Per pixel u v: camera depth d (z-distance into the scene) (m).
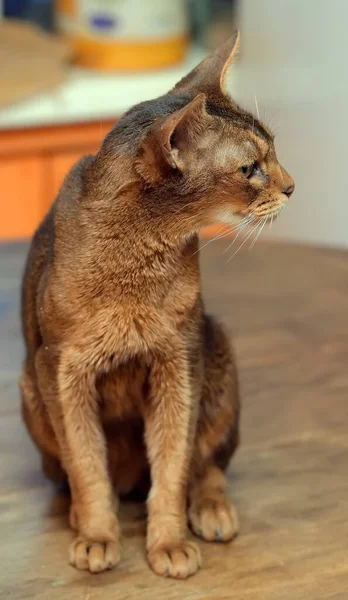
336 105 1.46
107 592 0.92
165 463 0.97
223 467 1.04
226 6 1.89
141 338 0.95
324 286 1.32
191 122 0.93
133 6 1.77
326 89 1.48
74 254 0.93
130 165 0.92
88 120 1.68
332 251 1.40
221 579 0.94
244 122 0.96
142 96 1.74
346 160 1.47
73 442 0.96
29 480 1.04
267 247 1.41
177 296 0.95
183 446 0.97
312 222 1.57
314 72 1.50
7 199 1.71
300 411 1.13
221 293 1.30
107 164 0.93
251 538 0.98
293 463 1.06
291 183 0.98
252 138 0.96
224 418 1.03
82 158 0.98
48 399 0.96
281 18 1.57
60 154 1.71
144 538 0.98
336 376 1.18
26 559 0.96
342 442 1.09
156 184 0.92
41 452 1.03
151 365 0.97
